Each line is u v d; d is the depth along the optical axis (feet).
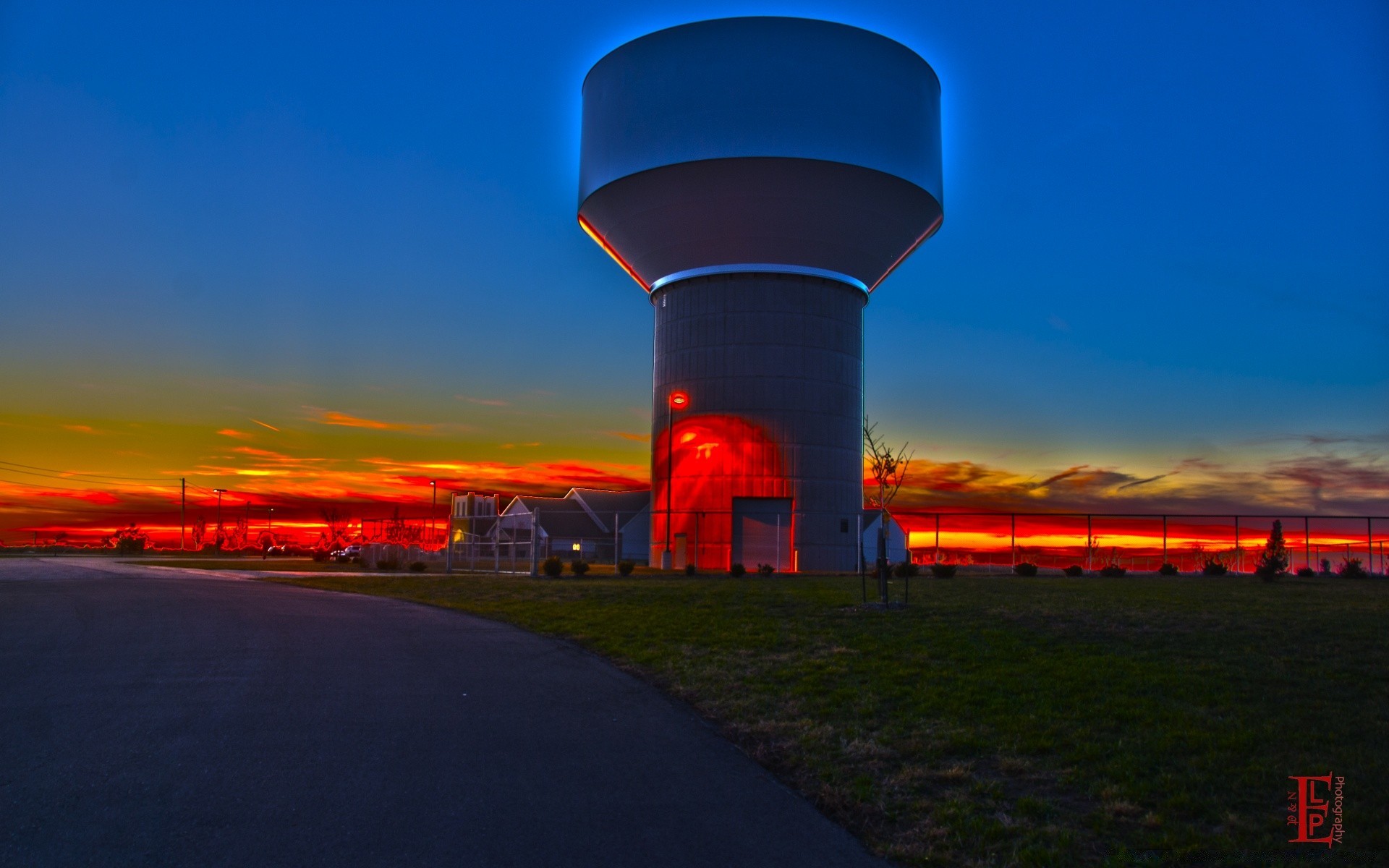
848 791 24.88
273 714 33.37
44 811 22.44
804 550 147.13
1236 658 40.60
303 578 117.60
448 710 34.55
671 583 95.50
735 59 135.54
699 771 26.91
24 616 67.15
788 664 42.80
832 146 134.92
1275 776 24.85
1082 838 21.29
